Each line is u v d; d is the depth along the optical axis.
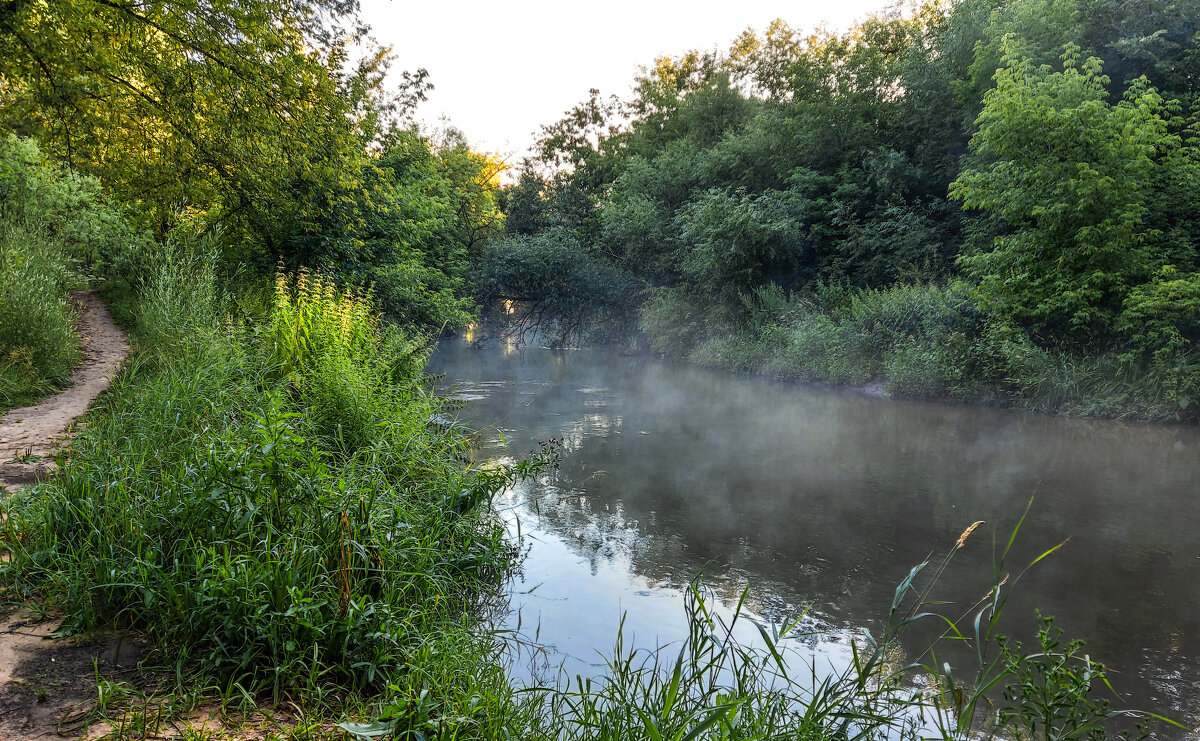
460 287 26.78
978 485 7.79
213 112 12.46
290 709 2.72
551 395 15.01
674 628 4.35
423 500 5.30
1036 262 13.53
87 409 7.20
